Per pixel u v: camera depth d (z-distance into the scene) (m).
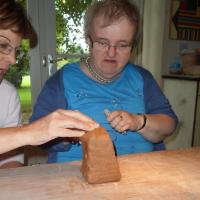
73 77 1.00
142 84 1.07
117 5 0.88
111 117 0.87
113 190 0.59
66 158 0.93
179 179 0.64
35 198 0.55
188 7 2.75
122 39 0.88
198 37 2.86
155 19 2.30
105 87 1.01
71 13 2.20
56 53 2.22
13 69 2.07
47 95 0.98
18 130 0.68
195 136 2.54
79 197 0.56
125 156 0.77
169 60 2.81
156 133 0.98
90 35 0.94
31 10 2.08
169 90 2.60
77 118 0.68
